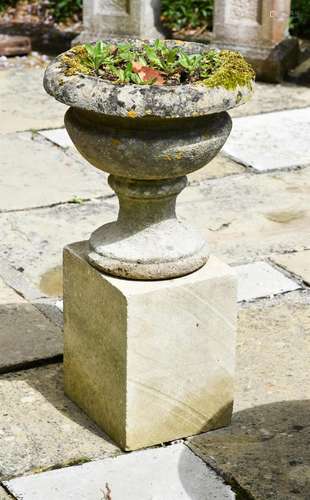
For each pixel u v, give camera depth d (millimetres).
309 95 11117
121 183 5324
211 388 5621
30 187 8805
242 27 11453
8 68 11734
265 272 7492
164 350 5422
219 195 8750
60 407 5906
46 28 13219
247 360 6406
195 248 5434
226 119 5289
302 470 5410
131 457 5496
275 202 8656
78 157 9438
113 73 5270
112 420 5590
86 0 11914
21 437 5641
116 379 5469
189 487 5293
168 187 5301
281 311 6977
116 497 5219
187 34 12945
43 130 10008
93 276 5461
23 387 6090
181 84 5172
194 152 5137
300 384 6184
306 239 8039
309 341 6637
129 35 11875
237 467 5422
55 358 6375
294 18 12922
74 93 5059
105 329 5461
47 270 7480
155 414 5527
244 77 5215
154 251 5348
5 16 13609
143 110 4930
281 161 9438
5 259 7613
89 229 8102
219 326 5512
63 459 5484
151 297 5289
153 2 11898
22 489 5266
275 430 5734
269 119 10375
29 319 6785
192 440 5637
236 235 8078
